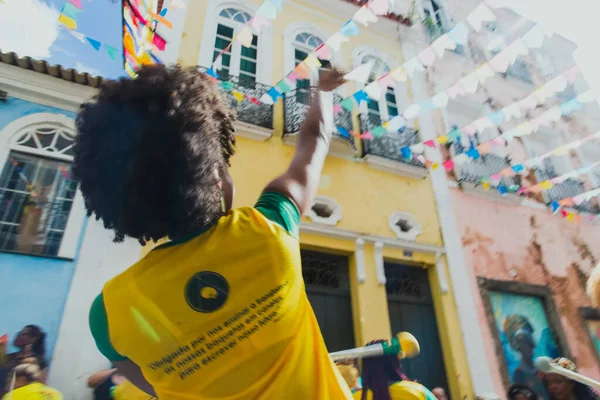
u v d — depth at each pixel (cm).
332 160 631
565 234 802
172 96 77
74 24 321
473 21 397
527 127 532
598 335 694
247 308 68
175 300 69
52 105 488
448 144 771
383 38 873
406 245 597
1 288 385
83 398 360
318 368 72
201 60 631
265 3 397
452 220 672
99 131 77
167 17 637
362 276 539
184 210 72
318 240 545
